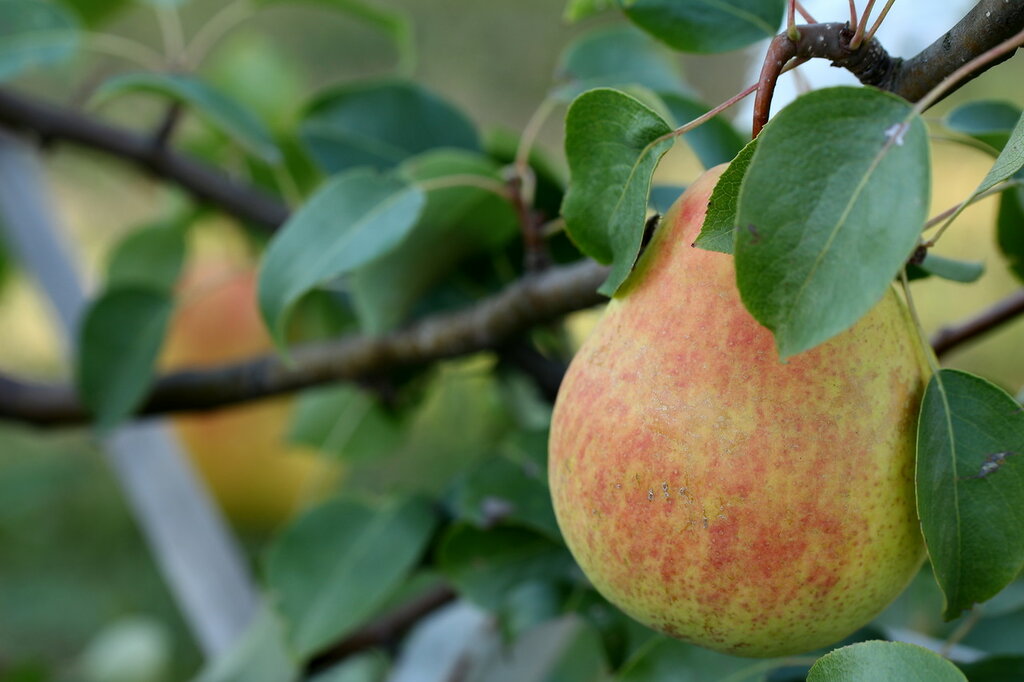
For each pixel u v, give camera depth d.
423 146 0.71
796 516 0.46
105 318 0.72
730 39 0.54
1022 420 0.46
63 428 0.80
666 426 0.47
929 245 0.48
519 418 0.86
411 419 0.84
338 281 0.81
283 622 0.63
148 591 1.34
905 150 0.43
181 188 0.85
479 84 1.68
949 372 0.47
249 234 0.94
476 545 0.62
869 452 0.47
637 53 0.68
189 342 0.95
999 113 0.56
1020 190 0.59
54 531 1.40
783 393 0.46
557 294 0.59
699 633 0.48
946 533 0.47
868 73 0.47
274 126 0.96
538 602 0.61
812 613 0.47
